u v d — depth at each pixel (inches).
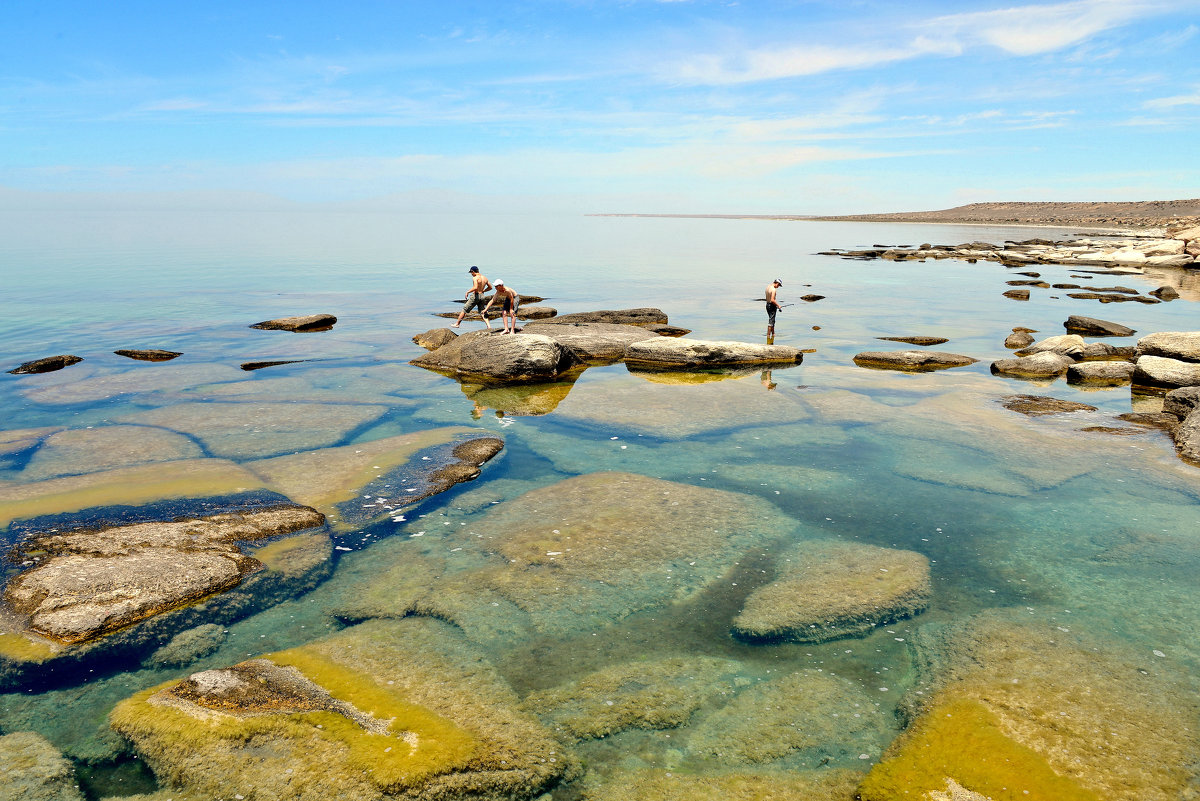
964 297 1219.9
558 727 183.2
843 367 658.8
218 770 160.9
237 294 1146.0
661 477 368.5
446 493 341.7
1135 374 574.9
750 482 362.9
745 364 664.4
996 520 317.1
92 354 666.8
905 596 248.7
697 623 233.3
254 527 288.0
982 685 197.2
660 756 174.1
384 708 182.2
